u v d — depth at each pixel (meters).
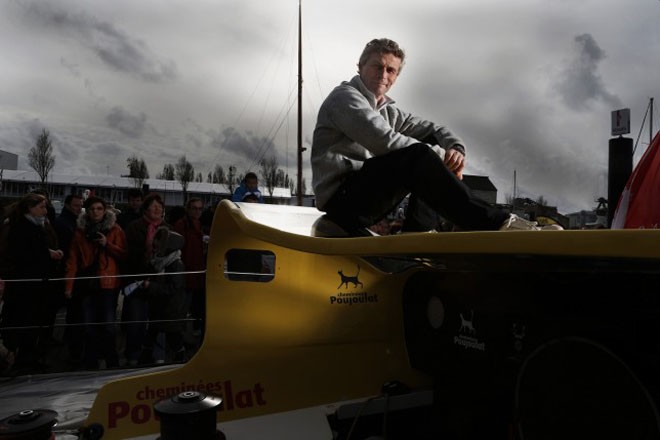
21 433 1.49
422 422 2.02
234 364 2.15
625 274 1.27
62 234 5.86
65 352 5.70
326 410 2.10
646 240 0.86
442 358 2.00
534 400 1.44
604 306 1.31
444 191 1.89
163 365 4.90
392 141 1.98
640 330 1.22
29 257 5.00
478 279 1.78
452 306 1.94
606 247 0.91
